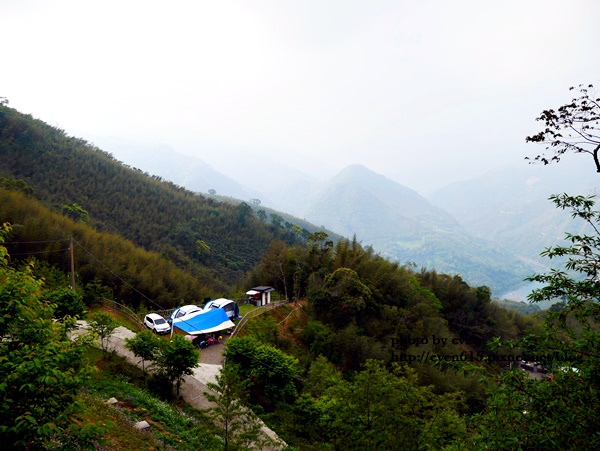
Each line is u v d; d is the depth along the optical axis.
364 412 11.98
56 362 5.77
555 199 6.64
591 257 6.29
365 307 37.53
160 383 19.03
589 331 6.25
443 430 11.94
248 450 12.55
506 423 6.12
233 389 12.88
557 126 6.40
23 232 37.78
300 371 24.52
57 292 23.34
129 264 44.78
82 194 88.00
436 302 48.44
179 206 110.25
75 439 5.91
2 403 5.05
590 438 5.27
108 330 22.28
